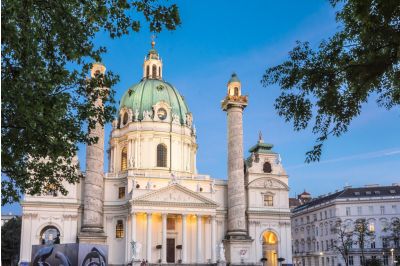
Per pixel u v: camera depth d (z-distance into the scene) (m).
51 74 27.38
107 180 94.69
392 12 18.16
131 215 88.38
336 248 113.81
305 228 144.25
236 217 93.19
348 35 20.20
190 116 110.25
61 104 27.98
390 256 118.12
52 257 35.53
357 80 19.80
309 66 20.86
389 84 21.03
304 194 172.88
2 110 26.23
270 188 101.44
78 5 26.77
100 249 35.50
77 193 90.12
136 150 101.88
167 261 91.56
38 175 33.69
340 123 20.95
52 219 87.81
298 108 21.38
